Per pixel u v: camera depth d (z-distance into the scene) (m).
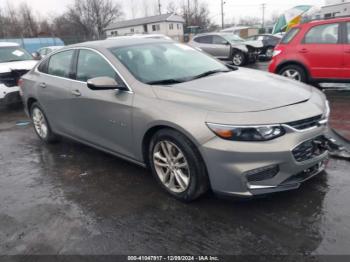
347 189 3.38
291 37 7.75
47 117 5.15
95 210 3.40
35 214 3.42
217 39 16.33
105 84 3.59
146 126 3.40
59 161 4.75
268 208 3.16
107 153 4.65
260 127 2.82
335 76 7.18
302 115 2.97
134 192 3.69
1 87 7.91
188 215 3.17
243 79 3.73
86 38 44.12
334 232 2.78
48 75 4.98
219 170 2.94
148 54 4.16
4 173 4.50
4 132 6.52
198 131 2.97
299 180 3.07
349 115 5.85
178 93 3.31
